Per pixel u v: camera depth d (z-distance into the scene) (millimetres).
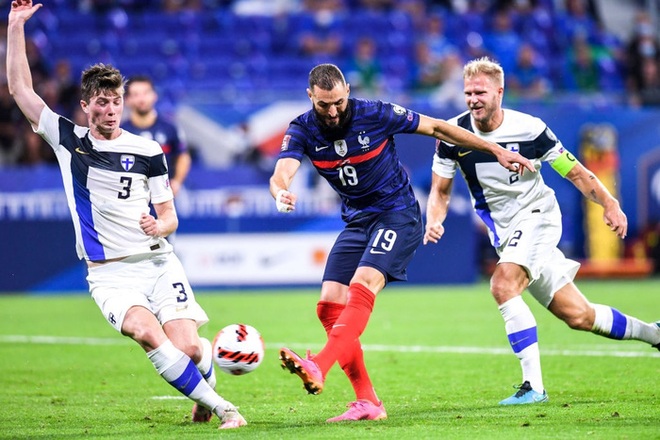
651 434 19266
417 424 21312
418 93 78250
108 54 81375
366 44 80562
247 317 48688
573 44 85188
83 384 30156
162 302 22766
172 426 22125
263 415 23812
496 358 34750
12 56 22797
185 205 62906
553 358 33969
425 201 65312
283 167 22281
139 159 22578
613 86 84500
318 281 64000
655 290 60875
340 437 19562
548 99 72438
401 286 66500
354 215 23312
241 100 69312
